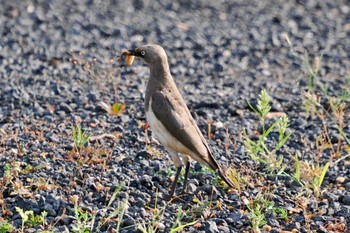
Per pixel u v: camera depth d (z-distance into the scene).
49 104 15.11
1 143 12.63
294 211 10.73
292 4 23.86
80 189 11.10
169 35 20.52
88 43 19.42
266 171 11.93
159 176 11.65
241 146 13.04
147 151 12.41
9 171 11.12
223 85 17.16
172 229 9.70
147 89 11.31
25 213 9.75
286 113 15.17
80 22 20.98
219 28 21.34
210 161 10.93
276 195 11.18
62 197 10.85
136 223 10.12
